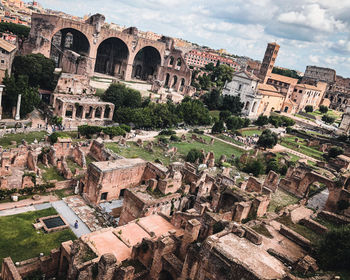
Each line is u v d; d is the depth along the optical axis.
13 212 49.28
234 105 149.12
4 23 161.62
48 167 65.25
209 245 27.06
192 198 55.50
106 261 29.64
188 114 124.44
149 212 48.41
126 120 106.31
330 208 58.56
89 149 76.00
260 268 25.34
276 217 42.81
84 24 138.38
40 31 128.75
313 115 173.50
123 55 167.25
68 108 111.00
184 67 172.75
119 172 57.59
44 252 41.91
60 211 52.34
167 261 32.22
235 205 42.12
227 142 111.88
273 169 81.81
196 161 82.62
